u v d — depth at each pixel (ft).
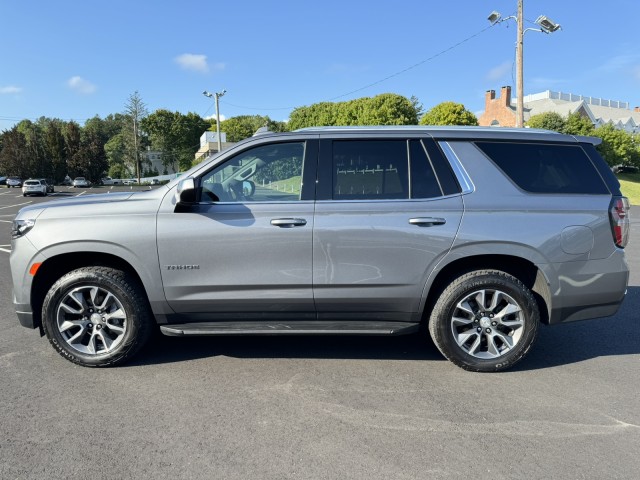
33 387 11.83
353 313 12.81
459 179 12.59
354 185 12.58
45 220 12.53
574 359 13.92
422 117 159.12
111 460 8.82
